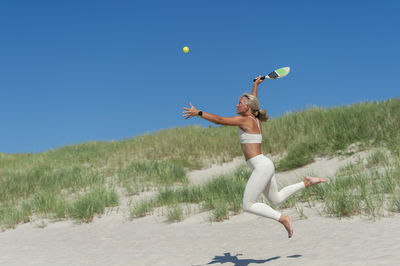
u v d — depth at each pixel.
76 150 21.28
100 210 9.95
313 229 6.26
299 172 12.00
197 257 5.43
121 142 21.06
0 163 21.67
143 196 11.41
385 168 9.66
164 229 7.90
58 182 13.92
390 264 3.78
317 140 13.42
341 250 4.77
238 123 4.44
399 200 6.97
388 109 13.70
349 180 8.77
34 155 23.06
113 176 14.28
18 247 7.31
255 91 5.11
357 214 6.74
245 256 5.21
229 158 15.07
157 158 16.38
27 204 11.49
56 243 7.52
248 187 4.45
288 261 4.56
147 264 5.26
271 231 6.66
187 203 10.12
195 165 14.77
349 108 15.55
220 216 8.12
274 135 15.22
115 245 6.89
